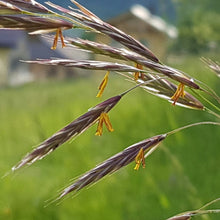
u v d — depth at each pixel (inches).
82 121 5.4
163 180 12.7
